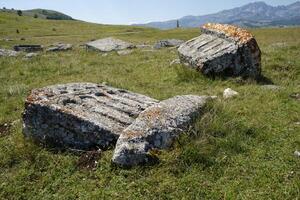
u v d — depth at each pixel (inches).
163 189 290.2
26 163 340.8
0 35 3385.8
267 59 748.6
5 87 633.6
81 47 1503.4
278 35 2282.2
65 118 364.2
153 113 351.3
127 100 439.2
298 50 884.6
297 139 353.1
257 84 587.5
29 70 786.8
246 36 618.5
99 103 421.4
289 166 308.3
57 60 927.0
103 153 341.7
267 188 282.0
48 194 301.4
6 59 989.2
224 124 367.6
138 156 315.3
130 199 283.4
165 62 803.4
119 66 810.2
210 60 619.5
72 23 6058.1
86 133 358.6
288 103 457.7
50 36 3412.9
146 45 1594.5
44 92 418.9
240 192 279.7
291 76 630.5
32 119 378.3
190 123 357.4
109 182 305.1
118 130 356.5
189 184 294.5
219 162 318.0
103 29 4857.3
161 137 330.0
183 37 2854.3
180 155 319.3
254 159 323.0
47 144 368.2
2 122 454.3
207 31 732.0
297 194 270.7
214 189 287.0
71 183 311.4
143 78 668.1
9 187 310.5
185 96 409.1
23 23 5260.8
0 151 364.8
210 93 542.9
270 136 362.9
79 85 473.7
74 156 345.4
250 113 427.5
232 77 613.9
